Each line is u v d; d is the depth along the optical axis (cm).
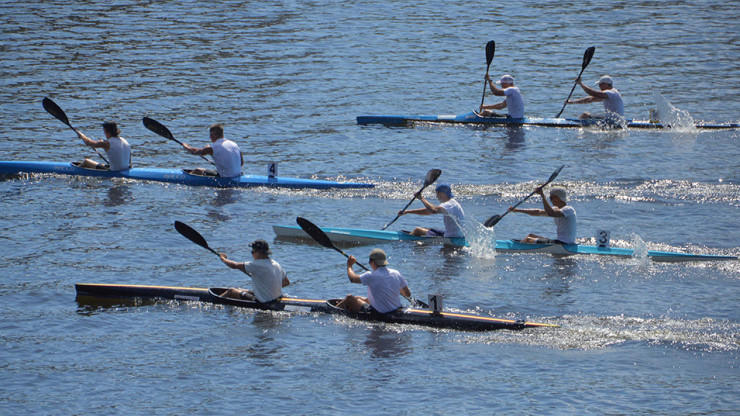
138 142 9081
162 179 7850
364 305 5072
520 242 6241
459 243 6359
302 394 4162
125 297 5322
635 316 5019
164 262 5922
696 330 4806
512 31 15325
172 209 7100
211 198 7425
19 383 4272
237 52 13375
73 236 6388
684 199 7356
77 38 14025
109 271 5738
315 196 7569
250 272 5141
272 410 4022
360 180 8006
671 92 11438
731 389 4141
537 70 12712
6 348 4638
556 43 14438
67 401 4109
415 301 5125
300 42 14188
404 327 4925
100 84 11312
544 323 4922
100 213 6938
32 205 7106
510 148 9100
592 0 18375
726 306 5134
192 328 4919
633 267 5850
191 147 8444
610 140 9431
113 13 16188
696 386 4178
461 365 4447
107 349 4653
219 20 15775
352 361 4503
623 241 6359
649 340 4694
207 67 12412
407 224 6894
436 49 13925
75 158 8469
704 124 9900
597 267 5859
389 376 4341
